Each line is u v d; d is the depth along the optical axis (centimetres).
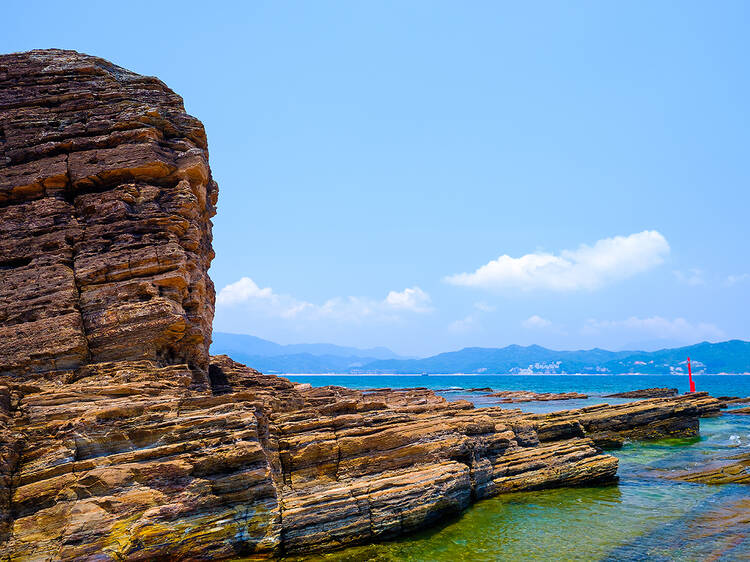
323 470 2102
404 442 2220
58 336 2222
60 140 2605
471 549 1870
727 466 3075
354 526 1866
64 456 1666
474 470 2395
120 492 1622
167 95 2856
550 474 2647
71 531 1524
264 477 1772
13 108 2659
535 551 1862
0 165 2531
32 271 2353
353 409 2505
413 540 1944
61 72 2756
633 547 1900
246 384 3269
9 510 1580
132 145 2583
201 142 2889
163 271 2422
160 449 1722
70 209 2500
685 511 2314
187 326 2416
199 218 2794
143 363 2264
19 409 1811
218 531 1677
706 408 5931
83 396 1902
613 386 19225
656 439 4156
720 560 1780
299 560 1745
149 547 1576
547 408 7338
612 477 2839
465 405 3412
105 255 2405
